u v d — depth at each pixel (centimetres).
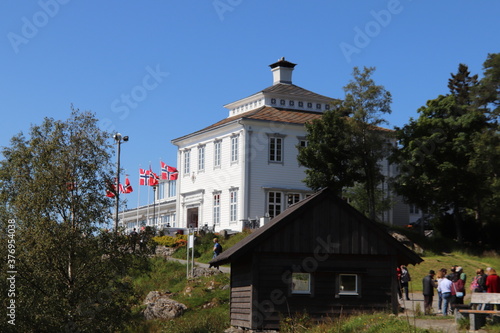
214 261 3203
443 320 2491
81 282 3300
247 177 6481
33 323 3148
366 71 6178
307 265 2991
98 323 3234
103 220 3450
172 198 8250
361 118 6084
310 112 7306
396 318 2562
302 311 2962
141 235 3528
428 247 5875
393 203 6538
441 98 6412
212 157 7006
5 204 3391
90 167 3434
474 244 6247
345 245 3025
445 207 6450
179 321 3503
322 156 5994
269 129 6612
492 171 5956
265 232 2962
